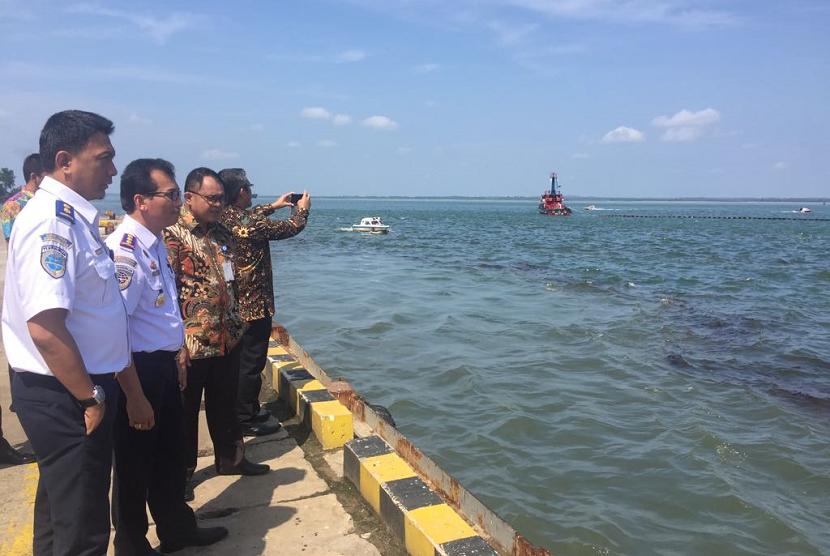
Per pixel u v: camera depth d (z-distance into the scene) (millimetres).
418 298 17875
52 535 2748
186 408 3928
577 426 8086
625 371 10672
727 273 26625
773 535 5727
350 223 71875
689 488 6516
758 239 51750
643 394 9484
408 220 87500
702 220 95438
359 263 28281
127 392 2787
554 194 108688
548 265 28875
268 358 6531
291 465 4547
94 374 2498
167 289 3246
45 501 2734
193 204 3812
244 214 4789
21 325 2381
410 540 3367
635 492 6438
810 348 12820
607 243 45375
